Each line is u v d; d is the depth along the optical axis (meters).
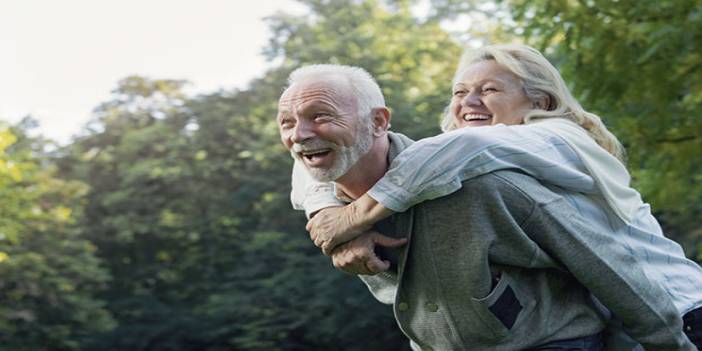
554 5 6.85
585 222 2.72
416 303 2.81
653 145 7.26
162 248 24.09
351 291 20.27
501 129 2.71
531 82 2.93
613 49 6.83
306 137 2.58
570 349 2.78
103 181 24.42
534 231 2.66
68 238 20.56
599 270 2.71
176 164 23.70
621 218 2.79
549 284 2.78
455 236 2.65
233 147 24.09
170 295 23.84
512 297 2.71
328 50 22.25
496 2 7.46
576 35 6.85
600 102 6.99
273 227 22.56
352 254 2.72
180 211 23.72
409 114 20.34
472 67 3.02
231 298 21.08
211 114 23.98
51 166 22.30
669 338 2.80
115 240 23.69
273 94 23.50
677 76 6.93
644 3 6.74
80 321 20.20
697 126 7.27
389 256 2.80
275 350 20.34
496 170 2.63
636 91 6.95
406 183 2.59
